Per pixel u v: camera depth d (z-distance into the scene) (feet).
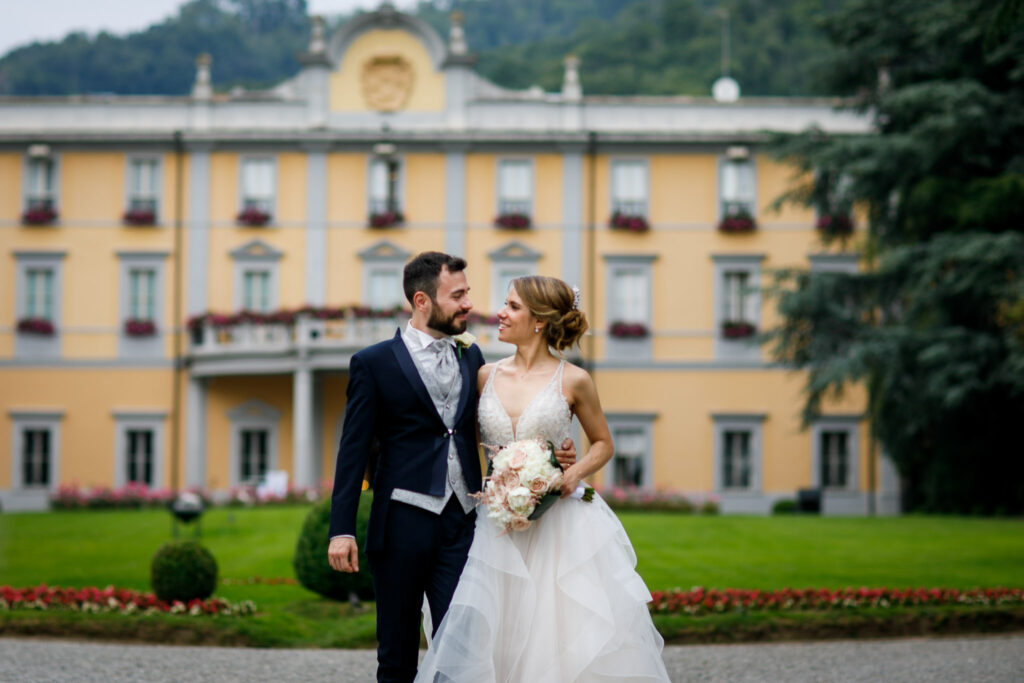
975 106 72.28
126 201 97.14
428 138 96.12
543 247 96.99
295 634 30.73
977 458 80.18
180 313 96.63
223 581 41.14
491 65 212.84
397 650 17.43
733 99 106.01
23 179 97.14
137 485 90.17
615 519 18.56
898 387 76.69
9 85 218.79
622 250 97.09
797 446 96.68
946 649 28.99
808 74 87.45
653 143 96.89
